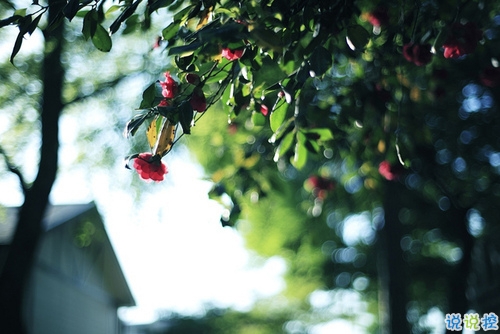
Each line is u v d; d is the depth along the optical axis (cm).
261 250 2734
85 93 1611
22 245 1505
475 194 1850
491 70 735
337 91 1025
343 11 563
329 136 676
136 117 497
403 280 1658
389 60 816
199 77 516
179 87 511
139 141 1761
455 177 1822
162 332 4712
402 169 866
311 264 2759
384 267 1689
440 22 709
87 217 2447
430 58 641
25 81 1542
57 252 2433
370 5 677
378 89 854
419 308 2900
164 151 500
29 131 1664
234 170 956
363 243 2647
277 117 575
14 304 1492
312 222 2467
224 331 4791
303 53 549
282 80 573
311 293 3519
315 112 860
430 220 2141
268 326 4828
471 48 583
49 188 1519
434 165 1741
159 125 509
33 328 2203
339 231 2545
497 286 1944
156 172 497
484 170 1844
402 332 1639
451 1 648
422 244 2498
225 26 445
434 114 1712
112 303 3094
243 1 515
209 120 1725
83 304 2717
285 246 2617
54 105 1508
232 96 587
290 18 551
